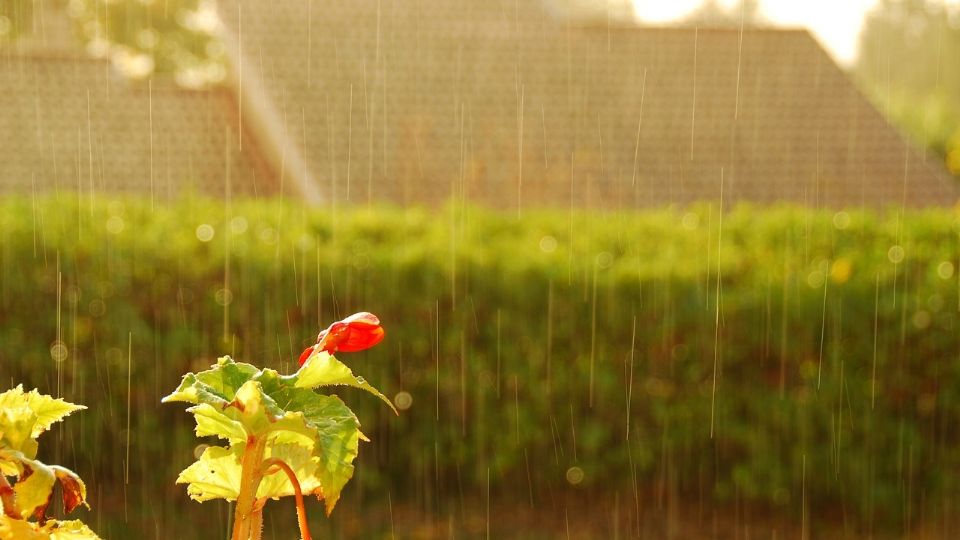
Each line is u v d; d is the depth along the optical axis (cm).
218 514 575
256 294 572
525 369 577
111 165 1329
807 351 570
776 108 1515
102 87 1451
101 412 566
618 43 1570
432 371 579
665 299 574
